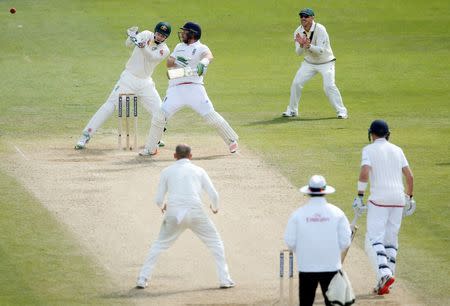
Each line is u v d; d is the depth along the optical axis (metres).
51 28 131.00
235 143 71.50
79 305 44.97
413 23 136.62
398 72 108.19
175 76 68.38
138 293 46.66
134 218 57.31
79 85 100.38
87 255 51.69
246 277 48.88
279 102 93.31
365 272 49.75
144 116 86.19
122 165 68.38
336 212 42.16
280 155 71.50
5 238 54.00
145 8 144.00
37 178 65.12
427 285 47.75
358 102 93.00
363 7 145.88
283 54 119.25
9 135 78.25
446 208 59.16
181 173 46.81
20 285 47.50
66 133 79.12
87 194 61.66
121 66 110.50
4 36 126.31
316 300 46.16
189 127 81.62
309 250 41.75
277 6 146.00
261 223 56.41
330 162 69.50
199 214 46.81
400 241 53.84
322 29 83.50
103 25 132.75
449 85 101.12
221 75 107.00
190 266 50.44
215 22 136.25
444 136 78.00
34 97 94.44
